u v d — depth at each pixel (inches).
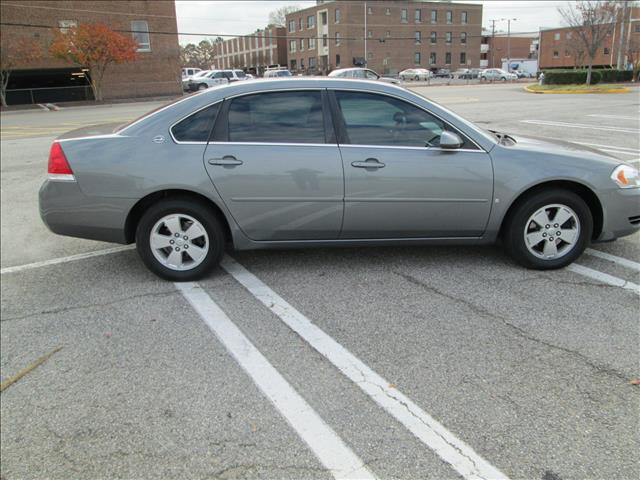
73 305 163.2
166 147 164.7
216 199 165.2
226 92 167.8
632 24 1690.5
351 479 92.0
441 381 118.3
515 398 111.7
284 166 163.8
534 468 93.0
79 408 114.1
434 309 152.2
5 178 366.3
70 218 168.7
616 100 895.1
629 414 106.0
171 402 114.7
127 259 202.4
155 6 1518.2
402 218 169.5
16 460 100.3
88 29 1336.1
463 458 95.7
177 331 145.1
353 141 166.2
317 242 173.9
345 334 140.2
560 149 176.1
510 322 143.5
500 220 171.2
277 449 99.8
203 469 96.0
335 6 2866.6
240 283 174.4
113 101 1435.8
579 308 150.4
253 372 124.5
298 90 168.1
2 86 1322.6
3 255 213.0
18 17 1358.3
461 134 167.6
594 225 178.9
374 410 109.6
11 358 134.6
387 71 2970.0
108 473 96.2
